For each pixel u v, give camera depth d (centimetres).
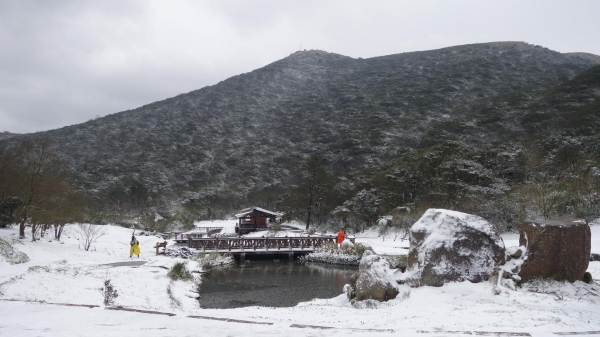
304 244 3152
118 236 3562
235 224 5531
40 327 761
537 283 1085
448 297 1048
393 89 11044
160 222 5562
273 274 2397
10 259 1803
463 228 1182
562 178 3047
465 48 13688
